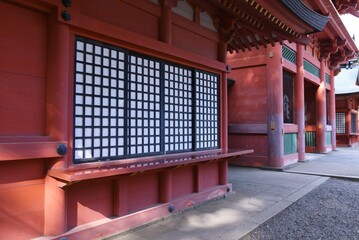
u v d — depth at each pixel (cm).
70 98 342
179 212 488
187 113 527
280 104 999
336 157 1327
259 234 427
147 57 443
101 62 378
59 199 322
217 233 412
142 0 431
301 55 1164
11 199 300
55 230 321
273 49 1002
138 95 429
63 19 325
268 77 1013
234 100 1095
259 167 1022
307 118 1541
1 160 279
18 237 304
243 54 1068
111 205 397
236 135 1082
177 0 477
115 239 379
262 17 510
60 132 324
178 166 455
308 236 428
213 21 580
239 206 545
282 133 1003
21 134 307
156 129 458
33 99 318
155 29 459
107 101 385
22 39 312
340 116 2081
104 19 383
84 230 347
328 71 1609
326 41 1382
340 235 435
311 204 594
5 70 298
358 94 1883
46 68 329
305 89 1542
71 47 343
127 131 411
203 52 561
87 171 323
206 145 572
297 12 504
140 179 439
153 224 438
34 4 312
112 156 390
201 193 544
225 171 618
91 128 366
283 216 512
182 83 515
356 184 791
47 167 325
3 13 298
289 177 856
